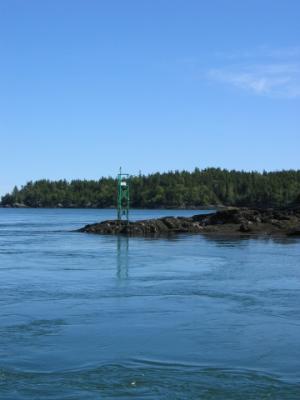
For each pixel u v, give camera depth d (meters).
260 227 67.00
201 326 20.09
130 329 19.66
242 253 42.78
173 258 39.53
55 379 15.03
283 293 25.77
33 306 23.00
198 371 15.68
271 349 17.59
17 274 31.70
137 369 15.78
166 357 16.80
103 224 69.56
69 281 29.19
